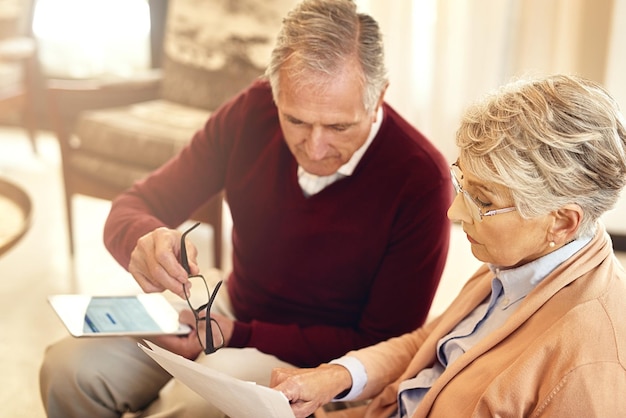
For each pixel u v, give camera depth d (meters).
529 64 3.54
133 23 4.47
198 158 1.90
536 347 1.13
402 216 1.63
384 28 3.61
